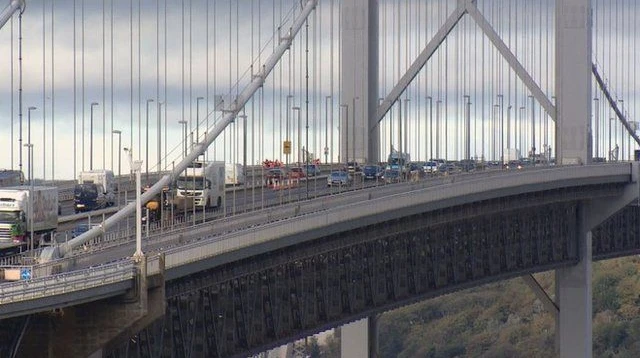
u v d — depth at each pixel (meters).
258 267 169.00
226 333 164.50
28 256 168.12
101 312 136.00
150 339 147.88
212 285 158.50
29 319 135.00
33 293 123.00
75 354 135.88
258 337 172.38
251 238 161.62
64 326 135.75
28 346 135.25
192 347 156.25
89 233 168.00
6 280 136.50
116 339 136.62
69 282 127.25
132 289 136.12
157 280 138.75
